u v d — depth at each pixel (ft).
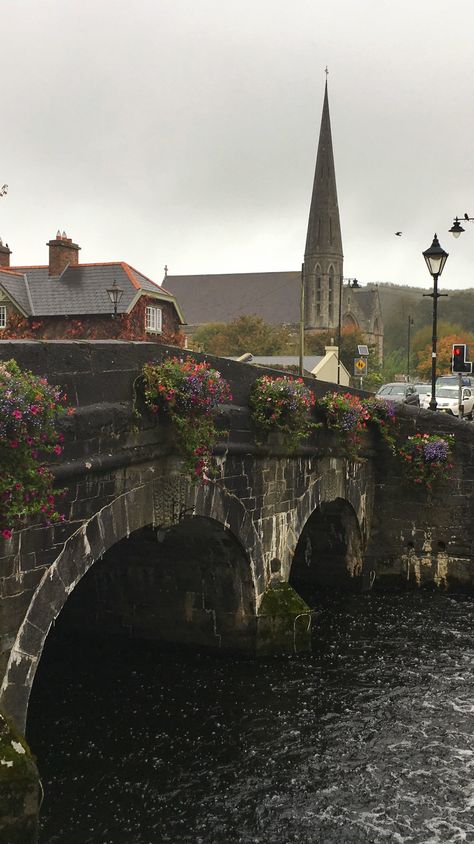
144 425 30.48
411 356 292.40
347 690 39.78
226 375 37.37
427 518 59.06
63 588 26.48
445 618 52.21
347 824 28.99
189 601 43.60
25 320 116.57
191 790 30.76
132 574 44.11
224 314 328.49
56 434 23.65
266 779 31.60
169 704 37.83
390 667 42.98
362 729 35.78
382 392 110.32
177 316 128.88
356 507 57.00
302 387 40.96
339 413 48.93
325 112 322.75
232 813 29.45
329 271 322.75
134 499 30.45
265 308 326.44
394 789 31.24
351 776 32.09
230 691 39.24
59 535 26.30
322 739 34.94
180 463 32.48
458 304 306.35
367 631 49.26
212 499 36.65
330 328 304.09
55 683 39.91
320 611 53.88
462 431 58.13
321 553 60.29
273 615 43.37
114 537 29.25
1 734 23.08
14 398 21.45
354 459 51.90
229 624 43.24
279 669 42.19
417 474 58.13
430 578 59.26
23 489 22.45
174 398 30.48
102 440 28.09
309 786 31.27
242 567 41.73
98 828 28.22
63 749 33.35
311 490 48.52
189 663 42.42
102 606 45.16
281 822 28.99
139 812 29.27
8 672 24.31
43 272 122.11
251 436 39.70
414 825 28.99
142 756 33.04
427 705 38.32
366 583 59.62
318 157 324.60
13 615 24.39
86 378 27.50
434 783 31.68
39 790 23.03
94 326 115.24
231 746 34.01
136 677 40.91
